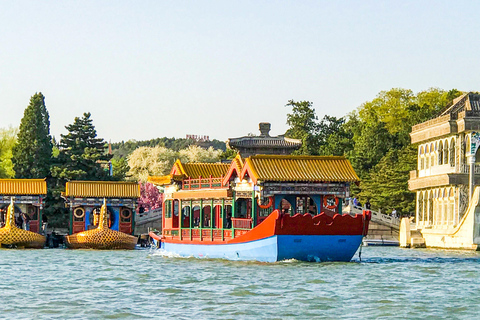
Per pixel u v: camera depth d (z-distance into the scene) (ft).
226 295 170.60
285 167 241.14
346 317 146.20
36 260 274.16
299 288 180.24
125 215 388.57
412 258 280.92
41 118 454.81
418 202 408.05
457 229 347.36
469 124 356.18
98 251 334.24
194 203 269.44
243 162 246.27
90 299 167.22
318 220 228.02
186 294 172.96
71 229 381.40
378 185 476.95
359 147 558.56
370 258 279.49
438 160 385.50
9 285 192.13
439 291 177.99
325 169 242.78
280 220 225.15
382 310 152.97
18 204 384.06
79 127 460.55
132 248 353.72
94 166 453.17
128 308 155.53
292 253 230.27
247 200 254.68
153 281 197.36
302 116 580.71
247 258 239.71
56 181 449.89
